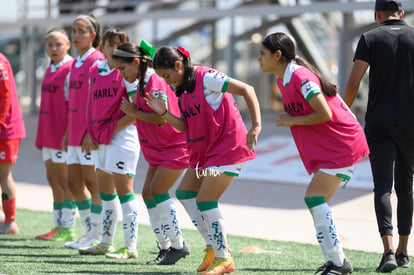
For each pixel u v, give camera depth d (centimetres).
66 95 2406
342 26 5591
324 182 1570
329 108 1540
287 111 1622
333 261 1569
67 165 2234
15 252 2117
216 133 1678
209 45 6781
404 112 1806
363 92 6356
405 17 5559
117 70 1986
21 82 8050
